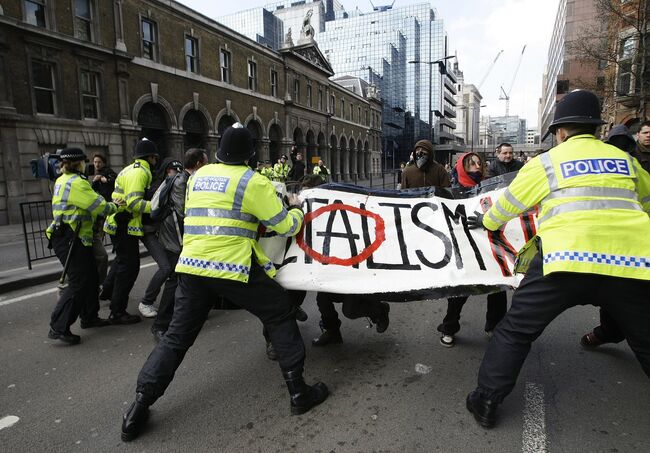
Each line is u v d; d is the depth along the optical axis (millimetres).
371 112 59844
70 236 4074
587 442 2467
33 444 2553
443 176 5062
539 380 3209
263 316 2785
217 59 26703
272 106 33625
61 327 4043
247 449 2471
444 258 3213
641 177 2443
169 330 2768
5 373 3510
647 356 2357
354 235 3295
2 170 15375
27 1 15953
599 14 17500
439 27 106125
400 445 2477
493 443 2473
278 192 3199
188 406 2943
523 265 2744
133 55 20156
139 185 4391
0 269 7293
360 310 3320
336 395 3051
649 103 16484
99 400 3064
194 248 2637
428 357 3652
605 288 2270
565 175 2328
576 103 2412
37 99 16531
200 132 25812
